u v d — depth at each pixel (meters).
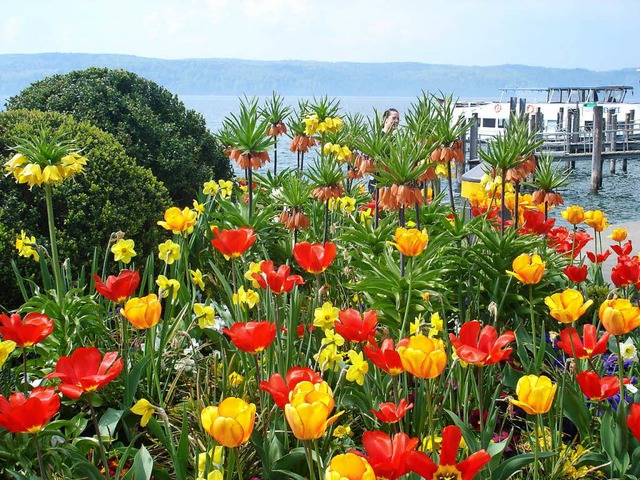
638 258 4.30
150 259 4.12
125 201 6.28
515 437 3.42
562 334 2.94
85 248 5.88
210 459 2.34
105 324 4.14
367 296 4.36
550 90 46.94
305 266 3.41
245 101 5.84
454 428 1.91
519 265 3.22
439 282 4.08
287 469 2.71
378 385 3.15
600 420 3.06
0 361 2.62
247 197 7.27
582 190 28.44
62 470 2.83
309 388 2.03
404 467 1.93
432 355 2.20
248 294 3.48
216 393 3.58
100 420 3.13
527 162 4.95
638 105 42.09
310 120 6.88
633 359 3.59
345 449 3.01
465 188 8.52
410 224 5.32
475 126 29.97
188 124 9.73
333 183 5.34
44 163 3.89
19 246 4.22
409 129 5.05
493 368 3.61
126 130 8.71
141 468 2.44
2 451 2.77
